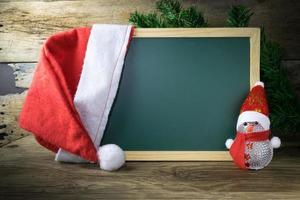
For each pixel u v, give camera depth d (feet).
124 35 2.51
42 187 2.20
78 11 3.00
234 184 2.21
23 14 2.99
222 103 2.54
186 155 2.53
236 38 2.55
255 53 2.54
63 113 2.37
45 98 2.42
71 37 2.53
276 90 2.68
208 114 2.54
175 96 2.54
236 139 2.40
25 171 2.41
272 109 2.72
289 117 2.64
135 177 2.31
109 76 2.45
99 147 2.46
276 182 2.23
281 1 2.96
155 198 2.08
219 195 2.10
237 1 2.98
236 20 2.73
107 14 3.00
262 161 2.35
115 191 2.15
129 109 2.55
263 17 2.98
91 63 2.47
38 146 2.82
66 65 2.50
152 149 2.54
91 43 2.49
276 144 2.45
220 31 2.54
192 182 2.24
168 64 2.55
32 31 3.01
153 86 2.55
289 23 2.98
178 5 2.88
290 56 3.00
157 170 2.40
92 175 2.34
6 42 3.01
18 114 3.03
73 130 2.35
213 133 2.54
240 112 2.45
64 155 2.48
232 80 2.54
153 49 2.55
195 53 2.55
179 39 2.55
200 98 2.54
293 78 3.01
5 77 3.03
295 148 2.74
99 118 2.45
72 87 2.49
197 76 2.54
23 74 3.03
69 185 2.22
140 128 2.54
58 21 3.01
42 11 3.00
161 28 2.55
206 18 3.00
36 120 2.41
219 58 2.54
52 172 2.39
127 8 2.99
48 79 2.41
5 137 3.03
